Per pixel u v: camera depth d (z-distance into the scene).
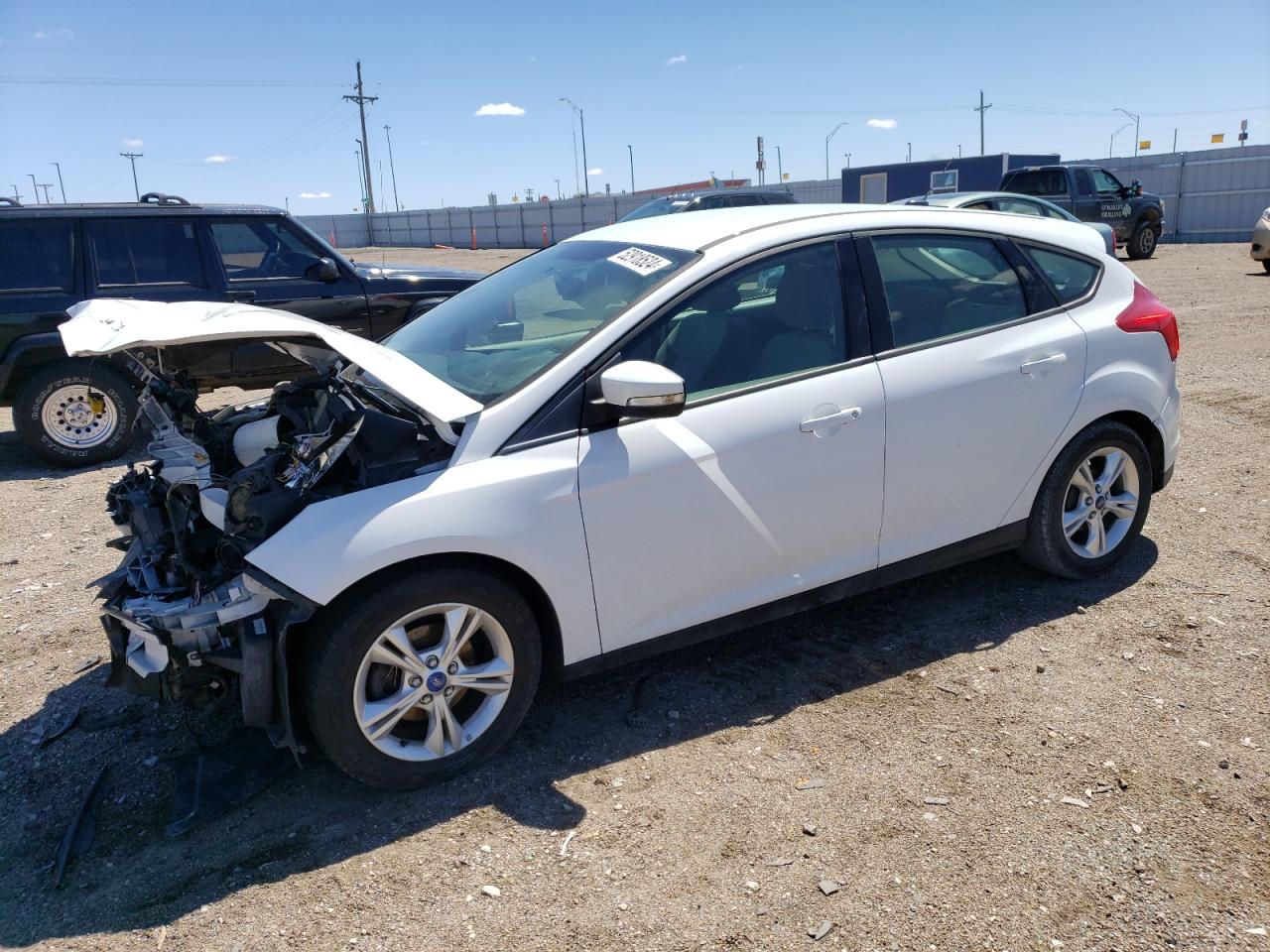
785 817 2.94
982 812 2.93
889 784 3.08
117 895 2.71
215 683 3.13
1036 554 4.29
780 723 3.45
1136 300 4.38
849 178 36.41
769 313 3.56
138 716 3.66
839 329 3.66
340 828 2.97
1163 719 3.38
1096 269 4.35
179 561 3.21
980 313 3.99
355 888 2.71
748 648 4.02
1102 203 20.47
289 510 2.94
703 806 3.01
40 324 7.20
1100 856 2.73
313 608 2.83
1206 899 2.56
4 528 5.93
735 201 16.22
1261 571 4.48
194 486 3.35
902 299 3.81
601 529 3.22
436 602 3.02
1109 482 4.34
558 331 3.49
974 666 3.78
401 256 37.06
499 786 3.15
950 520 3.94
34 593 4.86
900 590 4.48
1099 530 4.38
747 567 3.53
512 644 3.18
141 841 2.95
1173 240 28.11
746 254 3.53
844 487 3.63
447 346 3.79
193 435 3.63
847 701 3.58
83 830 3.00
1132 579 4.47
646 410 3.08
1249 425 6.89
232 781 3.21
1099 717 3.40
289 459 3.05
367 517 2.91
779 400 3.48
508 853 2.84
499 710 3.21
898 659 3.86
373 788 3.15
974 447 3.89
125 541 3.72
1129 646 3.88
